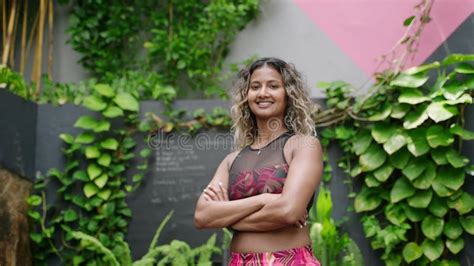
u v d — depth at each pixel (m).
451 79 3.69
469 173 3.59
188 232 3.96
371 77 4.00
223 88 4.54
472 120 3.67
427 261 3.64
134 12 4.66
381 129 3.77
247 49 4.57
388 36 4.41
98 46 4.60
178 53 4.42
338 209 3.91
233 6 4.41
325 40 4.51
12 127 3.73
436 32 4.07
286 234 2.12
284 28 4.57
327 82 4.31
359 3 4.49
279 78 2.30
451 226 3.60
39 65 4.48
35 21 4.61
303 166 2.13
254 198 2.12
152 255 3.48
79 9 4.59
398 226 3.63
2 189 3.55
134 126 4.10
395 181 3.78
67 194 4.04
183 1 4.57
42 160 4.10
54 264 3.96
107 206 3.92
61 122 4.15
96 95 4.04
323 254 3.32
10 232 3.60
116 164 4.04
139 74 4.32
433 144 3.55
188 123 4.05
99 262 3.88
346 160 3.94
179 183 4.02
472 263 3.60
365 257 3.83
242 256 2.13
